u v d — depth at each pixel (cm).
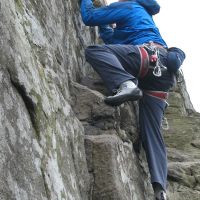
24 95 325
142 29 521
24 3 407
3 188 269
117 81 467
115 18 524
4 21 320
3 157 276
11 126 295
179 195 529
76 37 541
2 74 302
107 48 492
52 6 484
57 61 458
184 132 645
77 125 420
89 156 420
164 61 505
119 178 418
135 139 507
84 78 527
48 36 449
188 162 571
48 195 317
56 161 348
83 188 394
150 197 491
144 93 516
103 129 461
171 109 677
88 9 529
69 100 459
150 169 485
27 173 297
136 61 493
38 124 333
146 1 555
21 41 345
